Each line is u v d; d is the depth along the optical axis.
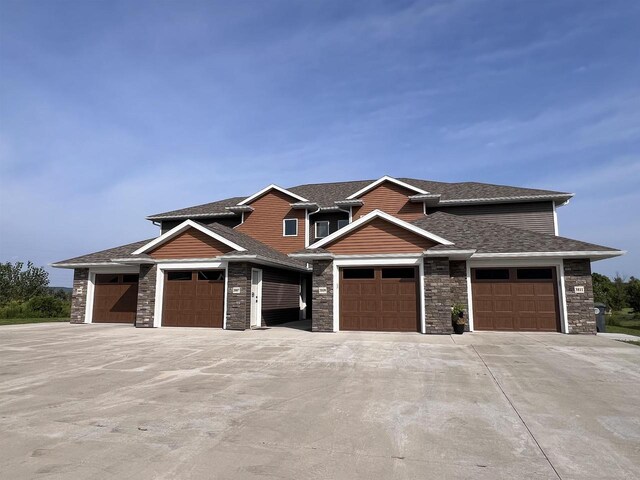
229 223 25.91
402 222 15.81
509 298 16.42
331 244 16.55
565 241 16.52
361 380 8.00
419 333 15.23
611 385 7.61
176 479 3.94
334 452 4.60
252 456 4.48
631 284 34.12
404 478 3.98
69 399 6.74
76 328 17.78
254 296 18.25
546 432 5.23
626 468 4.21
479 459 4.43
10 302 27.53
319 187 28.23
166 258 18.23
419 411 6.07
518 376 8.31
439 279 15.28
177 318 17.97
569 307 15.73
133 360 10.19
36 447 4.73
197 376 8.41
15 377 8.37
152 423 5.54
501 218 21.61
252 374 8.57
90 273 21.02
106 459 4.39
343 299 16.22
